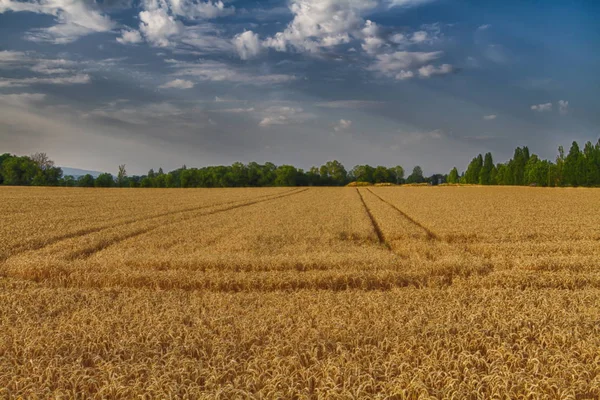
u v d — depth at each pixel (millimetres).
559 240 23234
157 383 6953
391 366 7605
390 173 173500
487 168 136625
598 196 61969
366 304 11406
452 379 6984
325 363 7875
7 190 75562
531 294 12180
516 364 7836
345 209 42312
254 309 11164
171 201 52750
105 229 26406
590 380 7129
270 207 45062
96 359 8133
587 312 10609
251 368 7609
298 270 16578
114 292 13508
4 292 13164
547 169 110000
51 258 17547
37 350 8500
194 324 9945
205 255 18047
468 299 11938
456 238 24062
